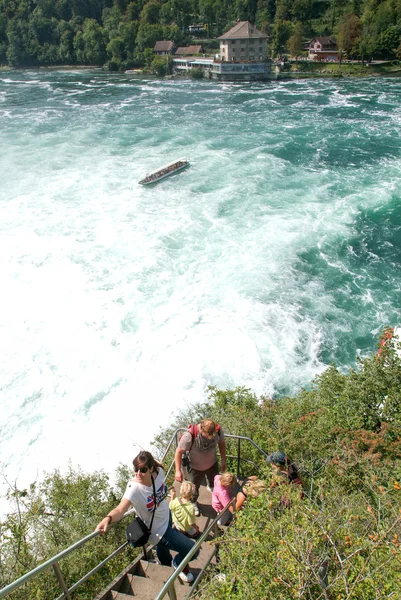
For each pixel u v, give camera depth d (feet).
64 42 567.18
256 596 19.33
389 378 49.01
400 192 150.92
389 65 418.51
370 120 241.55
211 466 29.60
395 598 18.21
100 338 89.71
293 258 115.14
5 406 75.46
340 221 133.08
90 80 444.55
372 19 423.23
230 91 350.84
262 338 89.35
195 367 82.74
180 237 125.80
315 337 90.38
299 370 82.64
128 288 104.37
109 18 555.28
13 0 611.47
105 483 47.65
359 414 47.50
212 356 85.10
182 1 557.74
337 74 406.41
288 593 19.33
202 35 589.73
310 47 461.37
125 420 73.31
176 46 513.86
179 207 144.36
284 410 49.01
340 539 21.89
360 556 20.51
